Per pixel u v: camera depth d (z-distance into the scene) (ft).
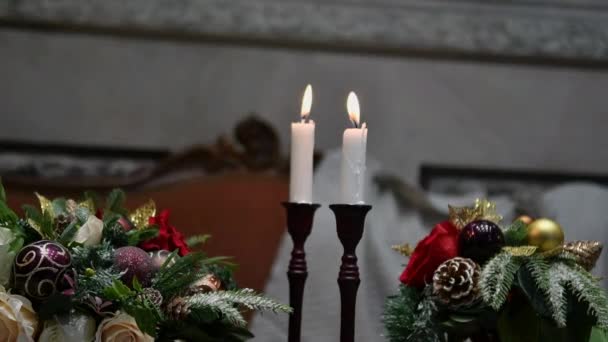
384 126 9.07
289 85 9.04
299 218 3.30
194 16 8.99
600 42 9.14
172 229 3.33
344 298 3.22
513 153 9.11
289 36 9.00
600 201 7.09
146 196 7.57
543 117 9.14
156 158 8.97
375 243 6.53
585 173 9.13
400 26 9.06
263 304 3.00
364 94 9.05
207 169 7.69
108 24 8.93
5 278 2.90
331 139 8.98
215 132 9.00
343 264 3.24
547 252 3.20
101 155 8.94
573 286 3.08
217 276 3.25
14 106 8.93
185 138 9.00
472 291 3.08
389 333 3.25
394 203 7.09
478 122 9.11
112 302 2.91
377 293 6.33
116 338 2.86
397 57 9.09
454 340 3.26
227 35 9.00
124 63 9.00
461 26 9.11
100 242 3.12
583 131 9.15
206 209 7.52
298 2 9.08
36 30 8.96
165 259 3.13
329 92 9.04
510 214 7.09
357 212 3.21
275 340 6.15
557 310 2.97
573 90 9.17
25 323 2.79
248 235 7.48
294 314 3.31
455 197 7.28
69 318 2.87
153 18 8.96
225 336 3.12
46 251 2.87
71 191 7.62
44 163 8.84
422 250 3.26
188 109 9.02
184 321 3.00
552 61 9.14
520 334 3.16
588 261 3.23
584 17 9.20
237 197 7.55
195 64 9.04
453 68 9.12
